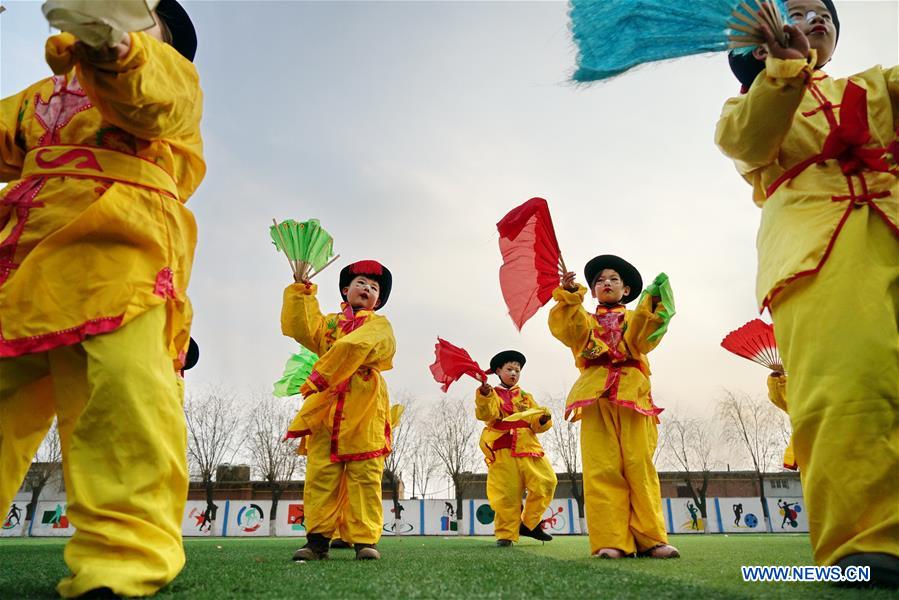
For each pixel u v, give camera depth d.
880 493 2.13
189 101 2.37
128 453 2.06
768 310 2.65
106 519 1.98
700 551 5.35
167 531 2.10
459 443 40.69
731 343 5.20
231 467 36.41
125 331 2.19
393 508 30.56
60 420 2.22
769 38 2.39
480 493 38.69
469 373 8.36
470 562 3.77
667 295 4.88
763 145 2.61
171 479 2.17
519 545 7.54
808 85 2.50
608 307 5.46
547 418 8.43
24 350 2.10
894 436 2.18
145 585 1.92
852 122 2.53
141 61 2.08
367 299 5.66
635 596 1.99
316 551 4.56
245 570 3.02
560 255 4.95
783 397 4.98
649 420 4.98
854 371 2.23
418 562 3.83
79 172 2.32
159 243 2.35
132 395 2.11
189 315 2.49
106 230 2.25
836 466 2.20
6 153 2.55
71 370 2.22
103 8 1.89
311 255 5.39
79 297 2.17
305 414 4.93
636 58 2.42
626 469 4.81
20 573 2.92
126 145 2.40
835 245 2.42
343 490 4.97
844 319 2.30
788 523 29.44
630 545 4.64
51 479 28.41
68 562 1.93
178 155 2.60
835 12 3.24
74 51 2.01
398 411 6.69
